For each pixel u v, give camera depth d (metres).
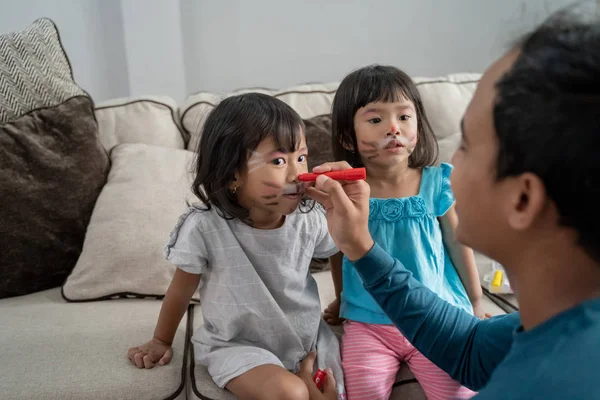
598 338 0.40
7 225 1.25
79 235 1.34
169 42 1.93
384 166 1.10
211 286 1.00
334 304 1.20
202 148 0.95
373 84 1.07
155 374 0.97
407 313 0.79
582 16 0.44
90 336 1.08
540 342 0.44
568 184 0.40
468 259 1.17
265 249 0.99
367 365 1.01
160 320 1.02
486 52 2.28
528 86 0.42
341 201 0.80
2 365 0.98
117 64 1.98
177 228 1.00
